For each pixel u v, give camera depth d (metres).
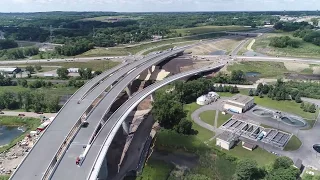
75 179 88.50
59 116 132.62
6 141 160.25
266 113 180.75
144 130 163.38
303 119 172.38
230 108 185.00
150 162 133.00
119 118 137.25
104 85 184.38
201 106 194.12
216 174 123.12
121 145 146.62
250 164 112.44
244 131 156.25
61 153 105.69
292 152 136.75
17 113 193.00
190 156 137.12
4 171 126.06
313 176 115.00
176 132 159.50
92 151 105.19
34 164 95.69
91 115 137.75
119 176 121.25
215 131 159.12
